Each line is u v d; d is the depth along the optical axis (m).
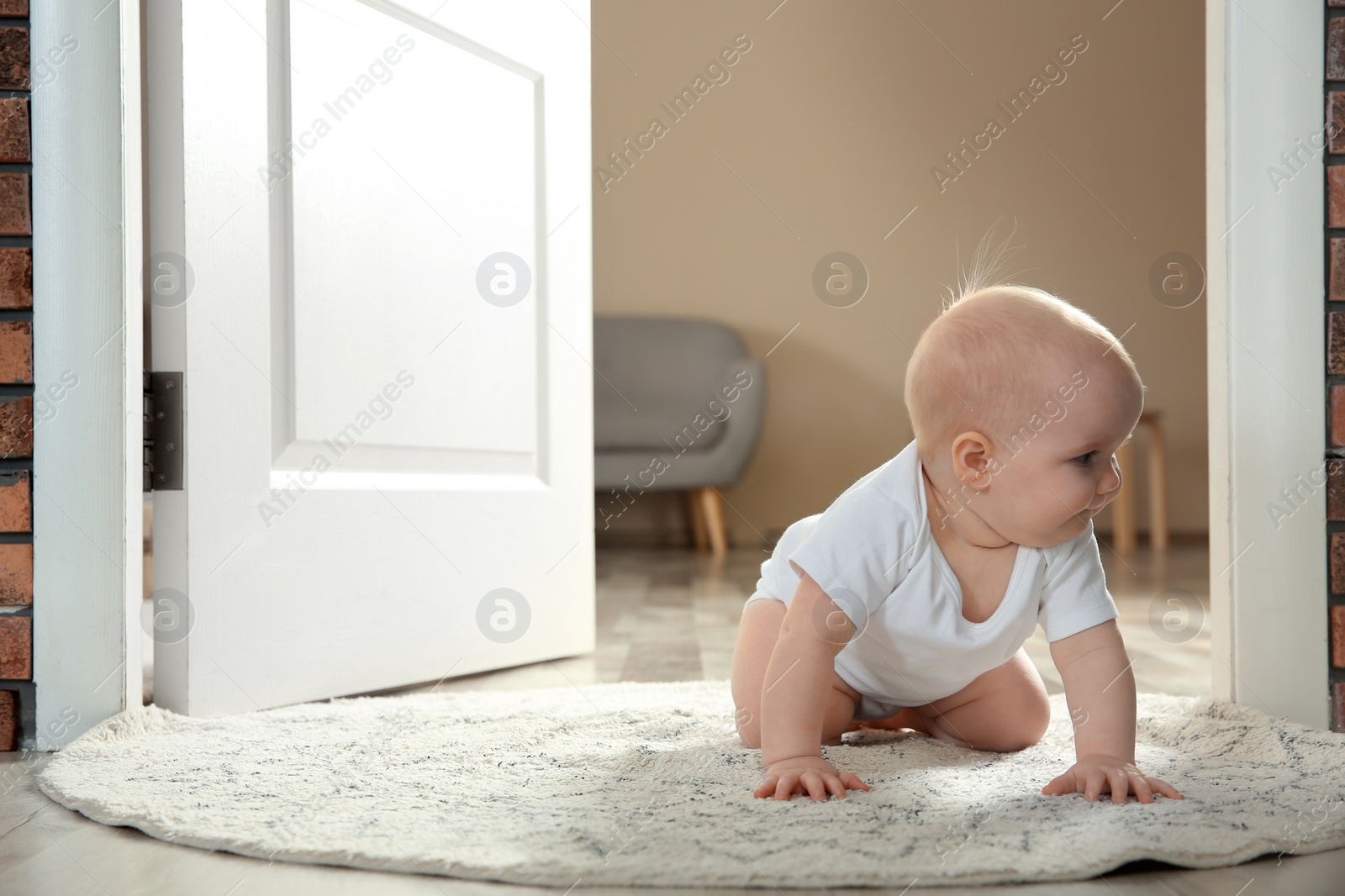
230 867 0.67
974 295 0.92
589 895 0.61
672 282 4.51
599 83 4.52
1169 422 4.46
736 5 4.50
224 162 1.17
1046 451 0.83
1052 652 0.90
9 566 1.09
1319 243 1.14
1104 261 4.48
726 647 1.74
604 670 1.52
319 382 1.26
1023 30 4.47
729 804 0.76
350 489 1.30
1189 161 4.46
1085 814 0.73
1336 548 1.14
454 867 0.64
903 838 0.67
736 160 4.51
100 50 1.09
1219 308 1.17
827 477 4.52
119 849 0.71
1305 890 0.62
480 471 1.49
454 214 1.43
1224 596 1.16
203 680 1.14
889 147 4.51
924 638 0.90
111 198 1.09
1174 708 1.15
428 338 1.40
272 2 1.21
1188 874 0.64
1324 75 1.14
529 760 0.92
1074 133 4.47
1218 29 1.17
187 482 1.13
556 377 1.61
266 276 1.21
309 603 1.25
